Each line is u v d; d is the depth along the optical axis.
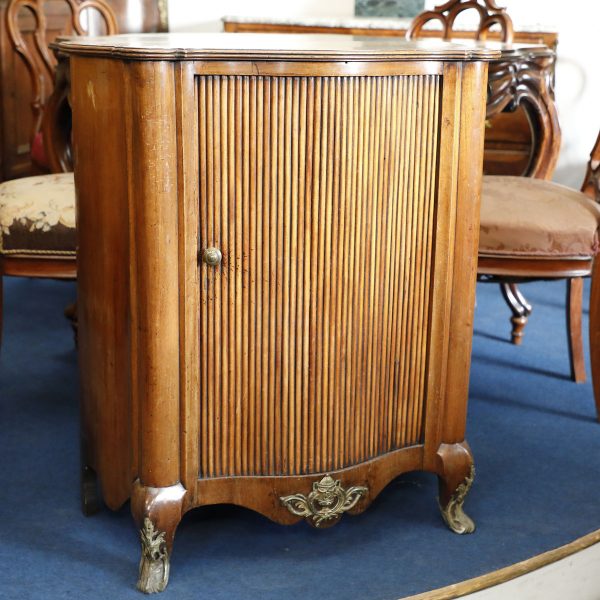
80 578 1.77
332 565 1.82
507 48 2.69
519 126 3.77
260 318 1.68
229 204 1.61
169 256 1.61
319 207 1.65
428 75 1.69
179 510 1.71
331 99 1.60
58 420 2.44
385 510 2.04
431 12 3.15
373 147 1.67
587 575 1.92
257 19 4.11
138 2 4.55
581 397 2.66
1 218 2.28
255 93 1.57
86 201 1.73
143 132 1.56
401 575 1.79
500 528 1.97
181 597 1.71
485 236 2.36
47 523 1.95
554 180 4.25
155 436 1.68
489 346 3.04
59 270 2.32
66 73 2.56
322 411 1.75
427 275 1.80
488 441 2.37
